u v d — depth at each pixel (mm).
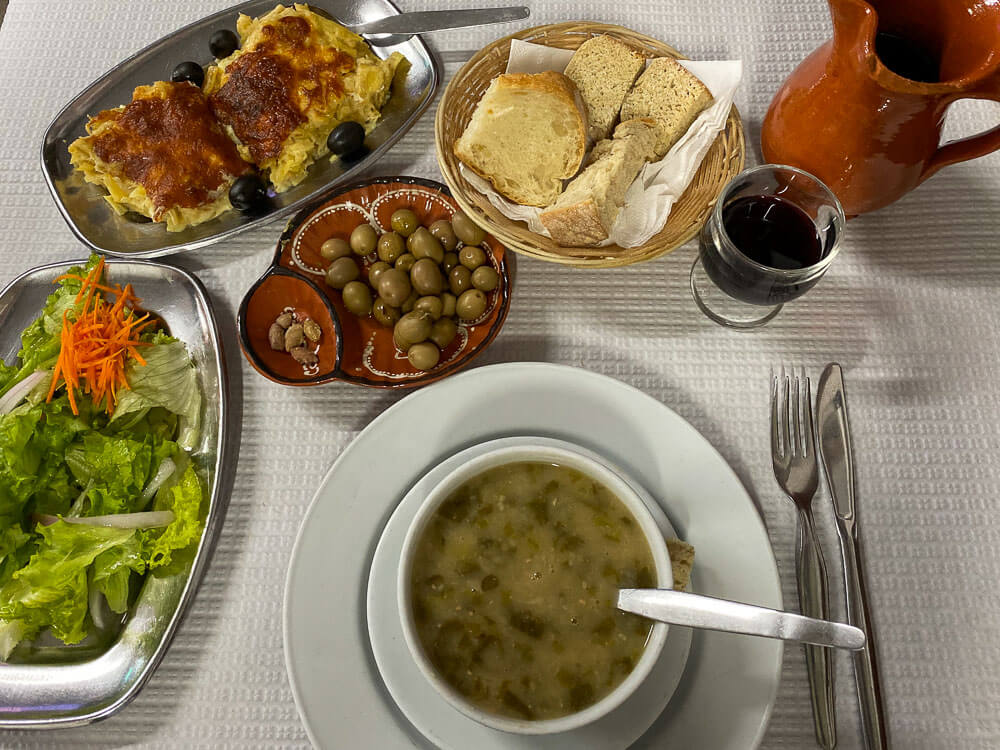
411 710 357
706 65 486
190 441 460
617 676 356
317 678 370
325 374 450
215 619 422
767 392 459
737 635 372
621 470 405
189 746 399
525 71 504
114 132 512
